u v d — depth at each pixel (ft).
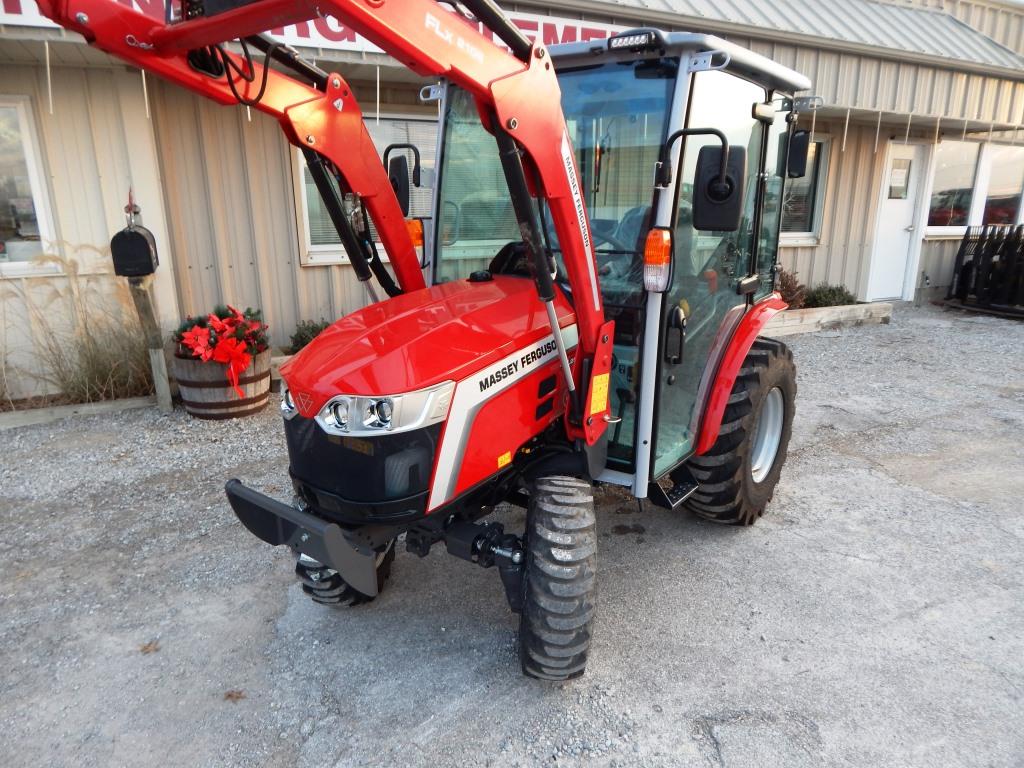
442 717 7.75
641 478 8.77
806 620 9.42
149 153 17.60
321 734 7.53
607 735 7.46
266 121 19.54
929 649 8.80
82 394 17.67
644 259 7.97
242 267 20.22
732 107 9.38
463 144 9.91
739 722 7.62
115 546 11.42
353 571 7.00
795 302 27.73
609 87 8.66
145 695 8.15
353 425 6.82
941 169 32.71
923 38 28.30
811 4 26.50
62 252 17.54
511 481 8.85
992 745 7.29
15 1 13.74
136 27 6.70
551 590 7.55
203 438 15.96
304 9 5.46
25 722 7.74
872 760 7.10
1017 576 10.45
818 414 17.58
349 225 9.12
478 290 8.69
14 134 16.79
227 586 10.32
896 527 11.96
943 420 17.15
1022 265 29.50
